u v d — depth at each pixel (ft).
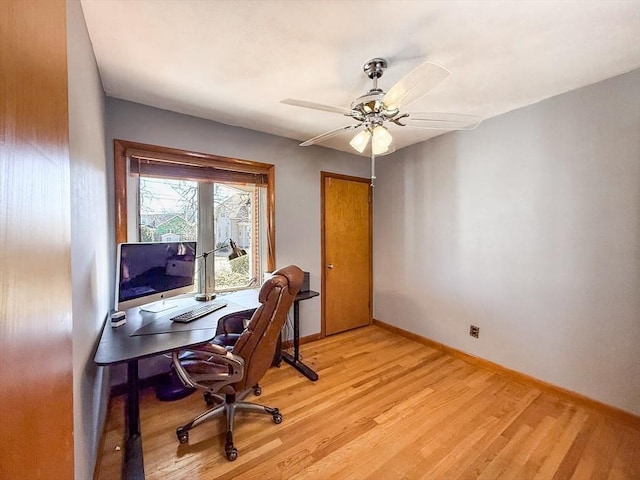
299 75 5.97
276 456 5.11
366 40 4.87
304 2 4.03
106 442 5.38
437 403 6.70
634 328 5.86
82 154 3.88
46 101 1.63
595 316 6.38
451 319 9.41
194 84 6.32
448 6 4.11
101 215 5.67
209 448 5.28
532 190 7.39
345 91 6.66
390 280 11.71
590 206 6.42
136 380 5.23
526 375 7.54
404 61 5.47
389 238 11.72
